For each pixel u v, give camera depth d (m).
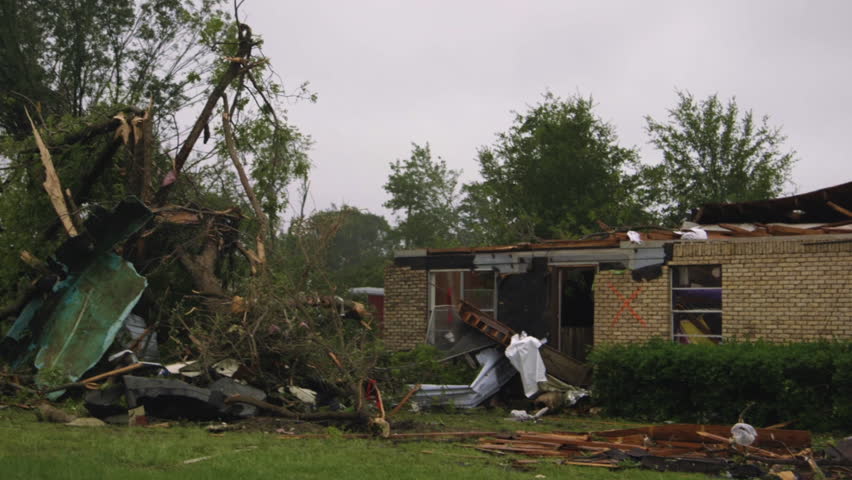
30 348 15.98
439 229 69.50
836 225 17.61
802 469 9.31
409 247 67.75
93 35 36.00
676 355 14.93
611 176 47.09
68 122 20.08
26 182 18.89
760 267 16.09
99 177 19.88
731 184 46.88
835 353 13.40
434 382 17.61
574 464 9.38
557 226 44.56
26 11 34.44
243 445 10.23
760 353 14.03
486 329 17.91
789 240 15.80
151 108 19.02
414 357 17.48
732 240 16.50
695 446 10.38
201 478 7.50
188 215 19.05
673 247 17.25
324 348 13.73
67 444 9.55
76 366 14.81
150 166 18.91
